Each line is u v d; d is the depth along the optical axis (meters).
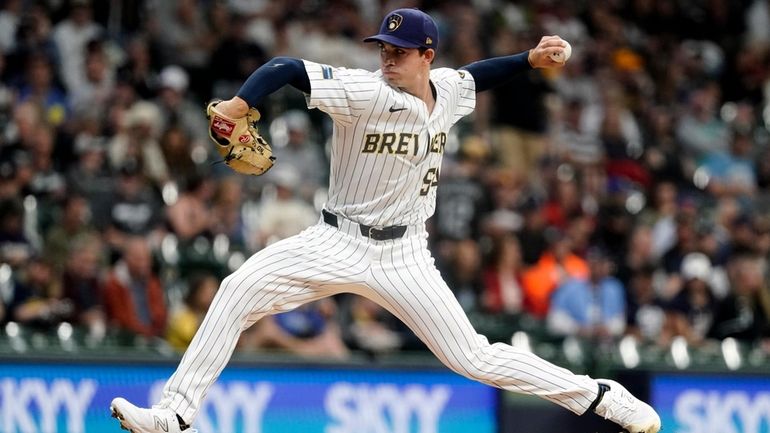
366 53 56.47
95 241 38.75
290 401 34.00
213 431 33.03
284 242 21.50
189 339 37.19
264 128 51.94
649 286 46.03
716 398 37.66
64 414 32.12
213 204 43.94
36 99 46.78
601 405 22.34
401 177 21.31
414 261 21.75
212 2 54.84
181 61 52.91
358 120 20.83
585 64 62.41
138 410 20.58
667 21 70.56
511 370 22.12
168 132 46.28
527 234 46.59
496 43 60.28
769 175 59.88
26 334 35.12
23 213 40.50
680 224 49.22
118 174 43.84
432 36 21.09
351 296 41.31
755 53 69.75
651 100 63.97
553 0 66.00
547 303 44.66
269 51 54.91
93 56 49.00
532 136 56.78
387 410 34.84
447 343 21.86
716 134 61.91
